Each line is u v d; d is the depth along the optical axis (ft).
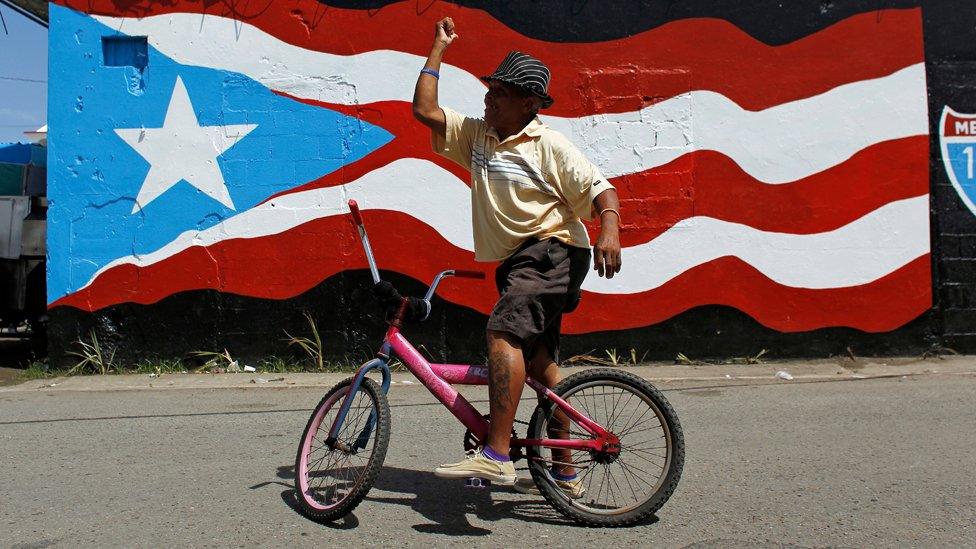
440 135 12.08
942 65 25.16
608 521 11.29
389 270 25.46
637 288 25.38
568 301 11.74
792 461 14.55
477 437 11.53
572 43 25.46
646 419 11.71
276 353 25.59
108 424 18.51
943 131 25.17
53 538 11.02
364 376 11.75
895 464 14.21
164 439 16.94
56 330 25.72
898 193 25.09
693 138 25.36
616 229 10.96
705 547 10.50
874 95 25.17
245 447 16.16
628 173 25.44
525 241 11.52
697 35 25.34
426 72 12.11
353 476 11.89
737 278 25.29
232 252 25.62
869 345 25.18
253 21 25.66
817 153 25.17
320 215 25.57
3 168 31.86
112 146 25.73
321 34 25.63
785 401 19.94
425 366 11.67
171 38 25.70
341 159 25.58
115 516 11.93
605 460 11.53
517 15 25.41
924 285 25.12
